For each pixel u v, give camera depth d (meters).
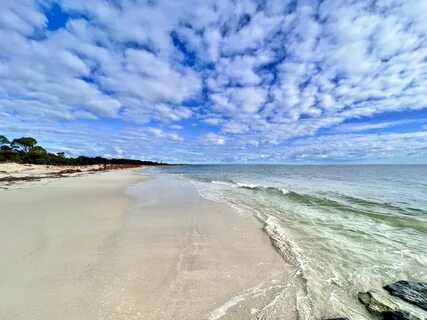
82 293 4.05
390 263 5.64
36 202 11.59
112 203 11.84
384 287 4.59
